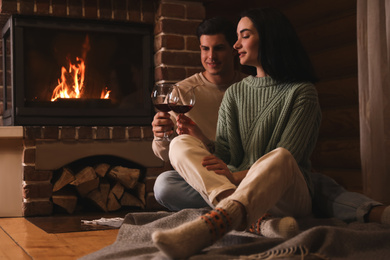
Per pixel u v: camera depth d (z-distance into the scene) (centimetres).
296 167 167
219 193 162
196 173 167
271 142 192
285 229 158
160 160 315
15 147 288
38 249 180
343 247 144
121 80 319
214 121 247
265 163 157
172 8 312
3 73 314
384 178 246
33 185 286
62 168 300
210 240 134
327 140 346
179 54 313
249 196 146
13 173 287
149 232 170
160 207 317
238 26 207
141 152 311
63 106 296
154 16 318
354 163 319
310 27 361
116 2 309
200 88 252
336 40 335
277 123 192
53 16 296
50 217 281
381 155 247
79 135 295
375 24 248
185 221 186
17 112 287
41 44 300
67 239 203
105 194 307
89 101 302
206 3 326
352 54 320
